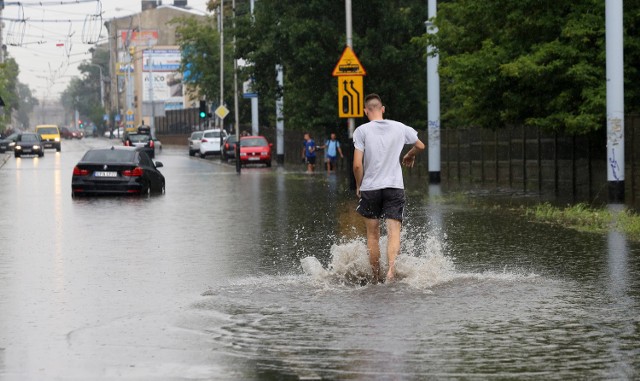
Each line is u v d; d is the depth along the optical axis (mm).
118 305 20562
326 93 89875
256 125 137750
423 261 24266
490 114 57281
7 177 86250
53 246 32281
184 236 35219
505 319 18422
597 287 22172
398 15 88250
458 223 39062
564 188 60469
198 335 17203
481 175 72188
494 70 54000
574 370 14391
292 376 14195
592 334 17016
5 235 36062
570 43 51250
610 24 46375
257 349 16016
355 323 18125
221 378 14109
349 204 50906
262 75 96812
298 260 27922
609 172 47281
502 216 42062
